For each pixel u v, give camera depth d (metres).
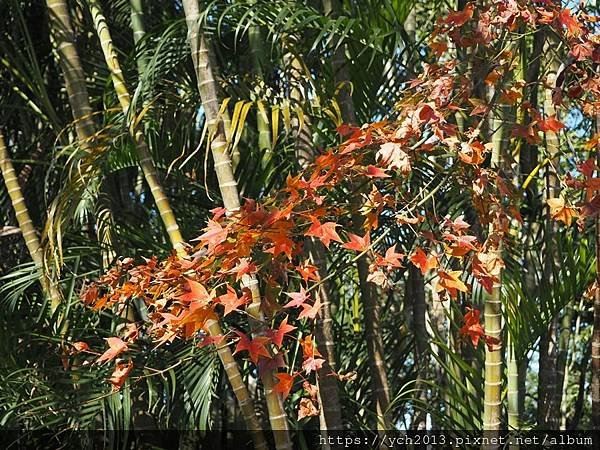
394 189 2.18
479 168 1.94
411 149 1.94
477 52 2.11
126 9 3.31
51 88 3.53
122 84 2.66
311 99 2.80
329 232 1.86
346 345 3.21
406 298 3.08
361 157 1.96
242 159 2.99
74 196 2.54
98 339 2.75
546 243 2.75
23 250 3.48
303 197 1.91
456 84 2.03
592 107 2.02
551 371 3.03
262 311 2.05
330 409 2.47
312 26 2.48
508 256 2.76
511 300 2.54
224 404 3.29
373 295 2.65
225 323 2.66
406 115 1.96
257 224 1.88
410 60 2.69
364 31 2.54
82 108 2.76
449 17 2.02
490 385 2.30
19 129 3.71
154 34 2.69
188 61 2.94
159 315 2.11
